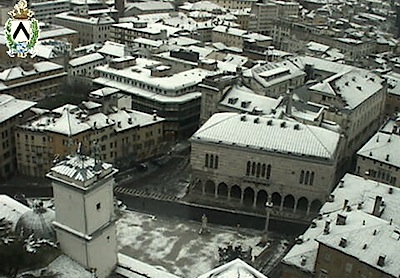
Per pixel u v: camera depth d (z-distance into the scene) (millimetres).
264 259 129875
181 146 196250
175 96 199875
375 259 95812
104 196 88625
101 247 90875
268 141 152125
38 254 85812
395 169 151125
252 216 151000
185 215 148375
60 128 160500
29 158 166125
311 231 114125
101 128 166375
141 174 172500
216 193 158750
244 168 154125
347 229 102562
